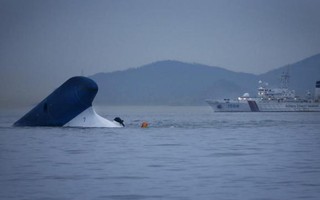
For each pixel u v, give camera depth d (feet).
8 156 461.78
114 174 342.03
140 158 444.96
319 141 649.20
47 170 362.53
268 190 278.67
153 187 289.94
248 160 430.20
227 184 299.58
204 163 407.44
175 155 472.03
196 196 263.29
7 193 271.08
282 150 529.04
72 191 277.03
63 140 632.38
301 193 268.82
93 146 560.61
